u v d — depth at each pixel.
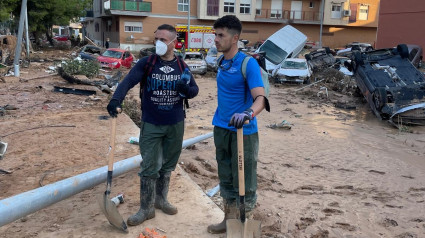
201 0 44.06
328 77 20.28
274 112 13.43
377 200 6.05
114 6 41.34
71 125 8.58
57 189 3.90
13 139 7.29
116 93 3.46
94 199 4.56
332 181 6.85
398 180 7.06
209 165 7.02
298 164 7.76
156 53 3.61
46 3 35.75
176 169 5.63
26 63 21.69
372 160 8.30
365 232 4.91
